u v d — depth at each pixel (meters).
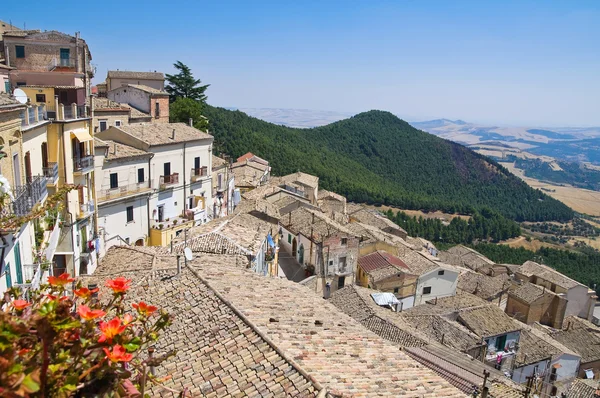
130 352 5.12
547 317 51.88
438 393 12.21
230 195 56.34
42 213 11.08
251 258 24.77
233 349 12.54
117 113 52.59
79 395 5.19
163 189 40.84
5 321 3.97
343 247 43.94
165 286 17.14
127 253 22.44
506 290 55.72
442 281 46.94
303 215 49.88
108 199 35.34
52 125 24.78
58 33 38.97
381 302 35.84
